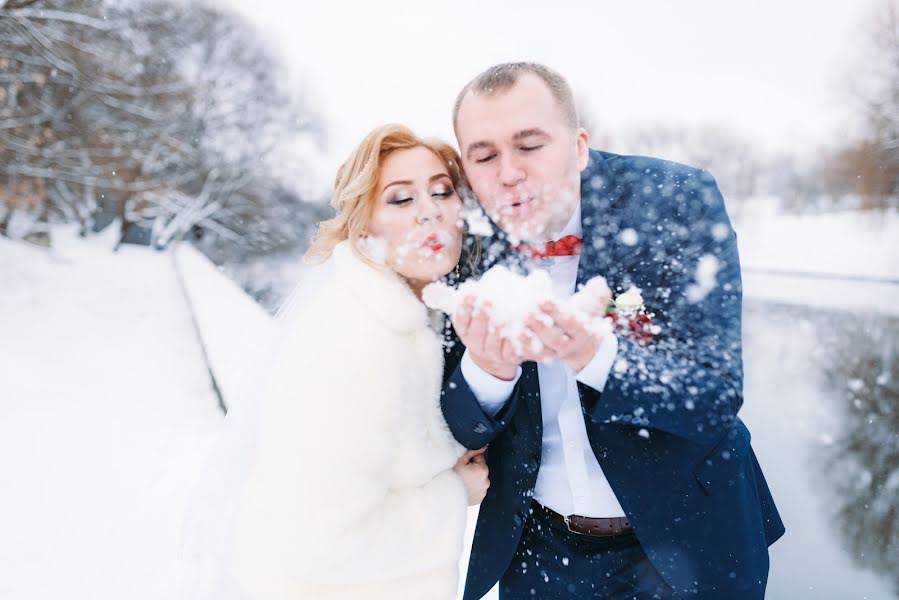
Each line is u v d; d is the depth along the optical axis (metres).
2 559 3.63
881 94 22.31
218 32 34.66
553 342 1.19
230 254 34.38
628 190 1.49
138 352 10.51
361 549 1.29
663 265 1.43
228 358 7.16
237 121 35.25
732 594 1.46
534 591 1.70
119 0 19.39
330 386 1.27
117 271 20.12
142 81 21.20
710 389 1.32
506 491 1.62
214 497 1.49
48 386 7.80
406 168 1.42
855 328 10.40
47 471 5.12
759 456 5.17
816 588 3.23
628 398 1.29
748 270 20.47
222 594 1.42
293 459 1.27
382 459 1.31
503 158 1.42
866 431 5.49
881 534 3.74
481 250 1.61
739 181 28.69
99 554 3.74
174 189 29.53
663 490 1.46
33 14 15.18
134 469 5.25
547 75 1.43
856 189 22.81
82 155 18.69
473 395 1.41
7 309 12.45
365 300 1.36
